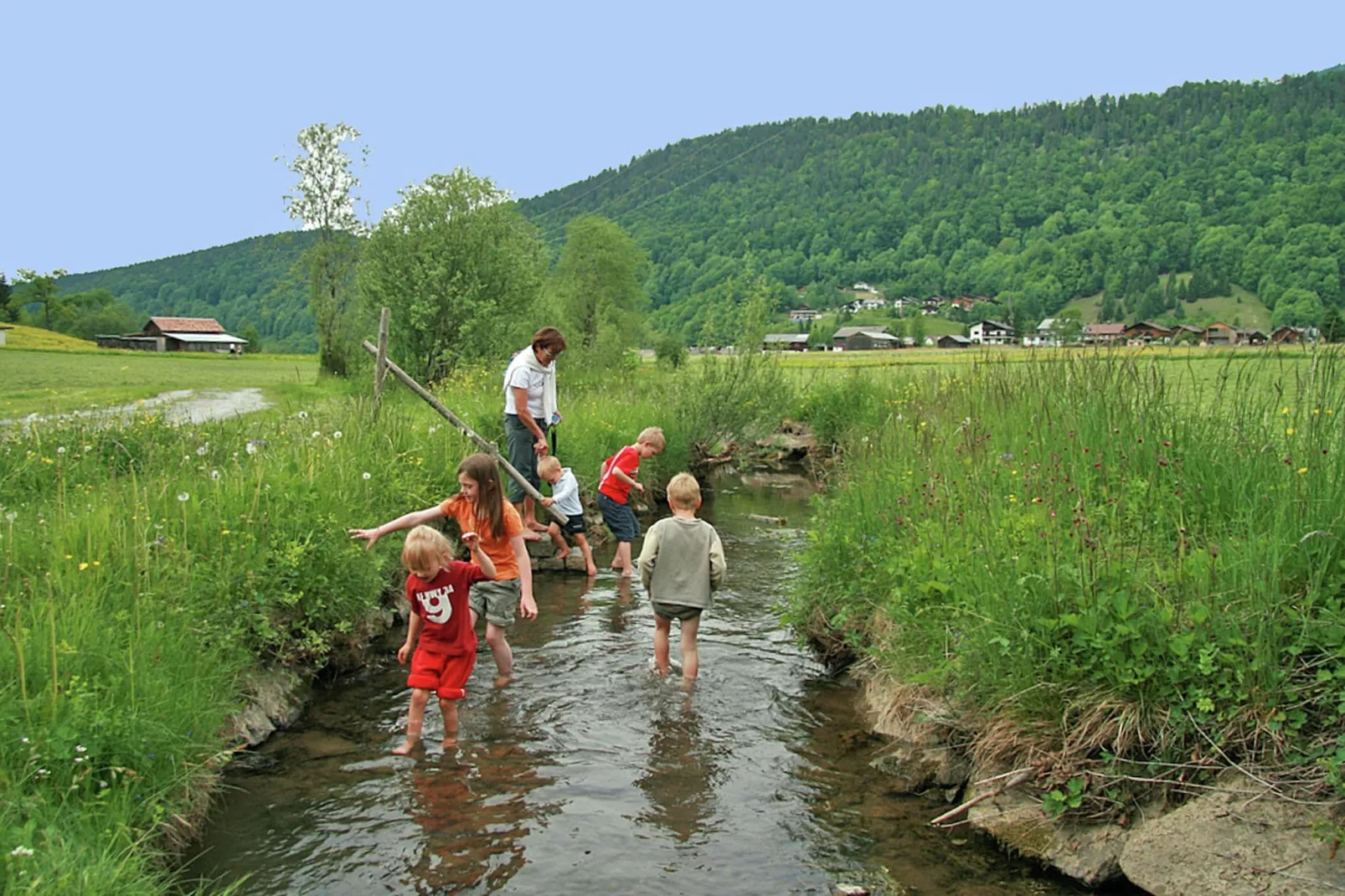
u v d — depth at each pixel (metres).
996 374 10.04
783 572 10.13
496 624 6.65
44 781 4.02
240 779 5.16
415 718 5.66
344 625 6.68
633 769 5.36
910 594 6.19
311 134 40.44
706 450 19.62
